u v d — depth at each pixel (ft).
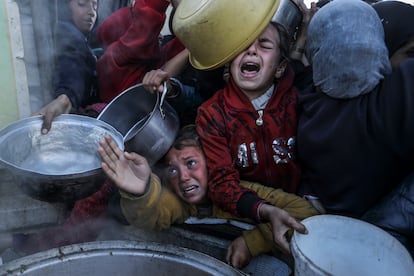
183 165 4.86
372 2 6.28
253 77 4.73
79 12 5.95
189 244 5.21
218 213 5.08
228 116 4.86
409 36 4.89
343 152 4.25
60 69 5.39
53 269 3.99
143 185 4.24
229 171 4.72
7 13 5.17
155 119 4.74
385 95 4.05
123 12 6.41
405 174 4.26
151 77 4.84
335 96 4.31
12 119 5.57
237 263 4.68
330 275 3.25
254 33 4.48
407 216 4.09
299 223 3.96
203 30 4.47
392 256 3.66
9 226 5.48
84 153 4.59
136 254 4.16
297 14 4.83
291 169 4.92
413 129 3.86
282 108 4.88
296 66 5.56
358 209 4.34
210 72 5.94
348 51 4.07
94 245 4.20
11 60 5.33
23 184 4.03
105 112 4.94
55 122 4.61
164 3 5.36
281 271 4.84
